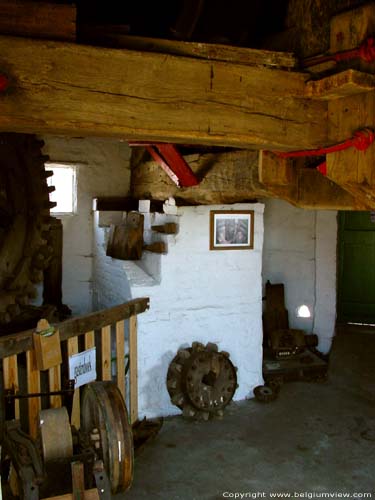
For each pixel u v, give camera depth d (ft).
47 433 9.24
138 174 22.59
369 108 7.36
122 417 10.17
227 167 13.24
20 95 6.24
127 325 18.88
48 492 8.99
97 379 16.55
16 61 6.18
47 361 13.50
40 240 18.04
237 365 20.49
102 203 23.30
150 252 19.49
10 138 17.33
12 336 13.05
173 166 13.73
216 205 19.35
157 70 6.82
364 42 7.13
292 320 24.59
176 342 19.24
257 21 11.91
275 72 7.56
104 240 21.80
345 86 7.12
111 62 6.57
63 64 6.36
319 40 8.11
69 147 22.57
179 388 18.69
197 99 7.11
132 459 10.11
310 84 7.64
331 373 22.39
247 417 18.95
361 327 24.82
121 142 23.49
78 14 14.19
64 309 22.38
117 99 6.66
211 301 19.76
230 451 16.49
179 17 12.19
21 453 9.30
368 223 24.95
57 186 22.91
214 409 18.74
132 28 14.66
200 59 7.07
